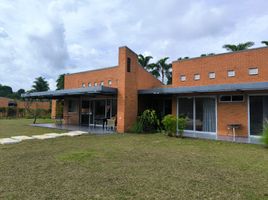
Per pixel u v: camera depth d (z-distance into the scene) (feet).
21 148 27.32
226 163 20.97
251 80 44.93
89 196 13.14
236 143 33.01
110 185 14.96
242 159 22.63
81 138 36.35
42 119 91.35
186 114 47.62
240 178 16.62
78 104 65.57
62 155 23.53
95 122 60.03
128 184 15.17
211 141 34.73
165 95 51.65
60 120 69.31
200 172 18.06
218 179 16.37
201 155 24.43
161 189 14.33
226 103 42.50
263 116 37.86
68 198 12.84
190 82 54.75
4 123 67.26
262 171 18.40
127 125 46.29
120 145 30.19
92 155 23.67
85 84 72.23
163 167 19.42
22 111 106.22
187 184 15.29
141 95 52.54
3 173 17.31
